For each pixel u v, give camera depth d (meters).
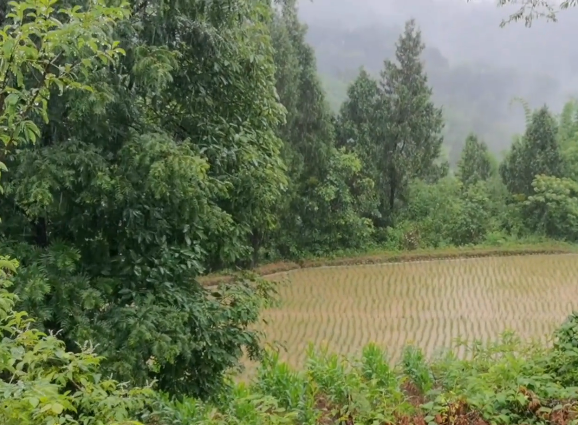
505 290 15.80
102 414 2.89
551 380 5.19
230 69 6.05
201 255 5.95
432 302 14.52
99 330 4.89
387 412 4.97
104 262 5.57
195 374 5.94
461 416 4.62
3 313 2.80
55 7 4.77
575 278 17.23
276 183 6.40
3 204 5.25
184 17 5.66
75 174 4.94
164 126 6.04
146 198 5.46
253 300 6.35
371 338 11.67
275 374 5.91
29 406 2.43
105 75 5.00
